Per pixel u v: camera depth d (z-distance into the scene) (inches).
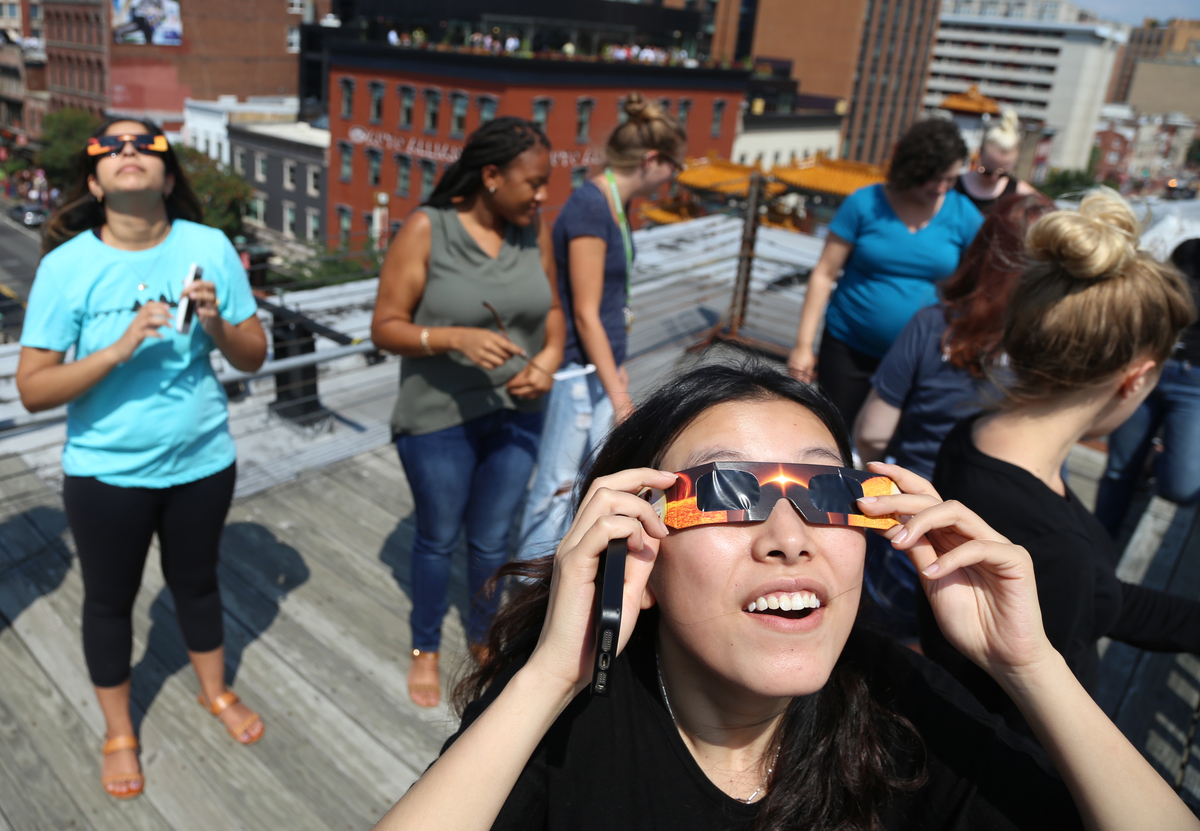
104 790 82.6
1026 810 35.7
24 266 1316.4
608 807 35.5
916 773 37.5
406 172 1425.9
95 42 1969.7
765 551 30.8
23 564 115.9
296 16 2235.5
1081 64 4367.6
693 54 1738.4
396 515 134.7
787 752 37.1
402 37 1400.1
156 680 97.0
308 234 1596.9
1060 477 53.7
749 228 225.0
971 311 76.5
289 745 89.7
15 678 96.0
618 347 111.3
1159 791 32.9
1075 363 48.1
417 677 97.6
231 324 79.0
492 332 83.8
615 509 31.8
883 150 2861.7
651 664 37.8
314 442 162.9
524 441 94.1
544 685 31.9
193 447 78.0
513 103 1294.3
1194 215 145.4
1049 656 34.9
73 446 74.9
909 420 85.2
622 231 104.2
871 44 2549.2
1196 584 108.3
